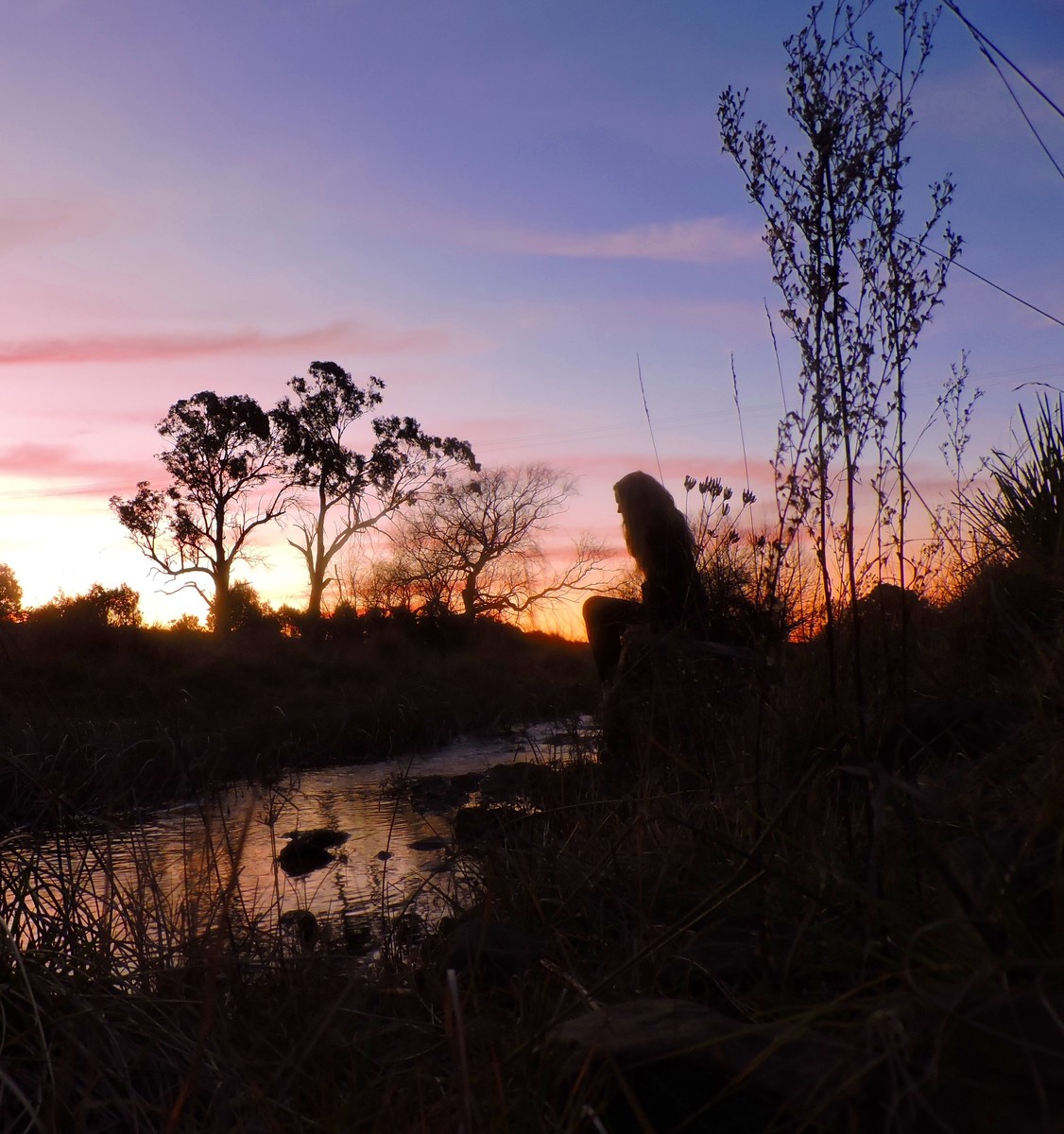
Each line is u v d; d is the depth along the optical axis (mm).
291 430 48656
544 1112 1434
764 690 2625
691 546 4137
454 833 3516
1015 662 2930
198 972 2084
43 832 2488
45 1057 1670
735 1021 1467
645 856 2557
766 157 2232
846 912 1638
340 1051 1885
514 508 46000
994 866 1317
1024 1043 982
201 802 2906
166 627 26406
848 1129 1134
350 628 27094
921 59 2135
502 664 22547
